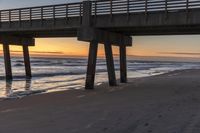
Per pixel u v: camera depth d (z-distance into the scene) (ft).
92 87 91.20
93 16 92.38
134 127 36.17
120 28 91.91
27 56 147.02
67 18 98.32
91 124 39.45
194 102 51.08
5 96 80.59
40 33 120.06
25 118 45.88
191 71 180.14
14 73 189.37
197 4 77.36
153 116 40.91
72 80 141.18
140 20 85.35
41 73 192.13
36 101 65.57
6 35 127.24
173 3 80.28
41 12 105.60
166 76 135.54
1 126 41.14
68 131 36.96
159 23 82.58
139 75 171.32
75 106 55.31
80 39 93.86
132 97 64.54
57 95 75.10
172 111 43.39
